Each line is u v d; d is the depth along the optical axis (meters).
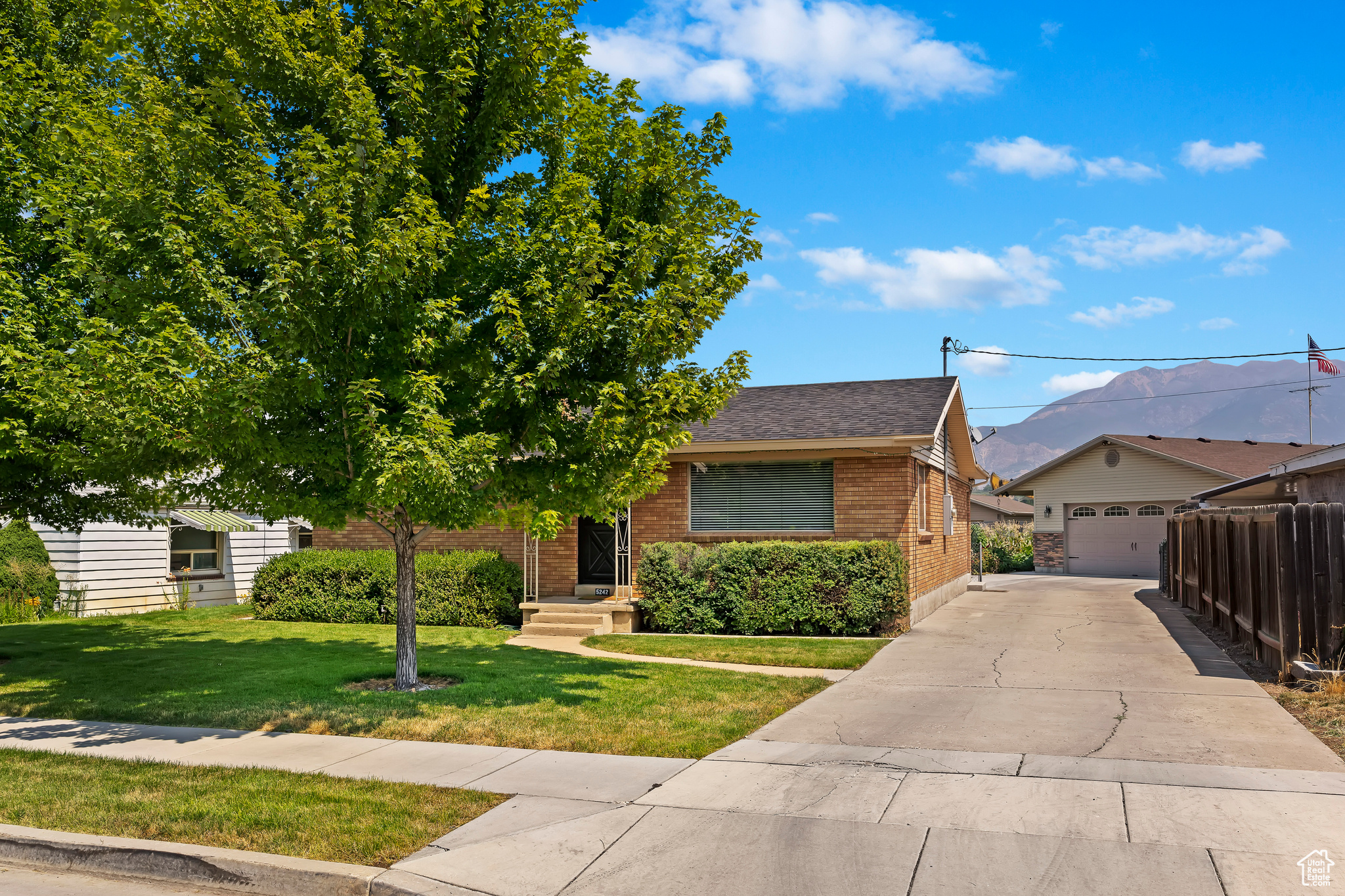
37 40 11.56
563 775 6.87
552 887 4.84
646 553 16.02
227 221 7.95
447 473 7.95
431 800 6.24
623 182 9.91
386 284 8.28
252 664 12.22
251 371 7.82
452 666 11.99
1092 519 32.97
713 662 12.51
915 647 13.56
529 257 9.17
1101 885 4.70
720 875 4.96
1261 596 11.52
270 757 7.48
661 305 9.12
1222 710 8.73
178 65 9.16
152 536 21.30
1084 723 8.32
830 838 5.45
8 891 5.20
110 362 7.59
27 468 11.34
